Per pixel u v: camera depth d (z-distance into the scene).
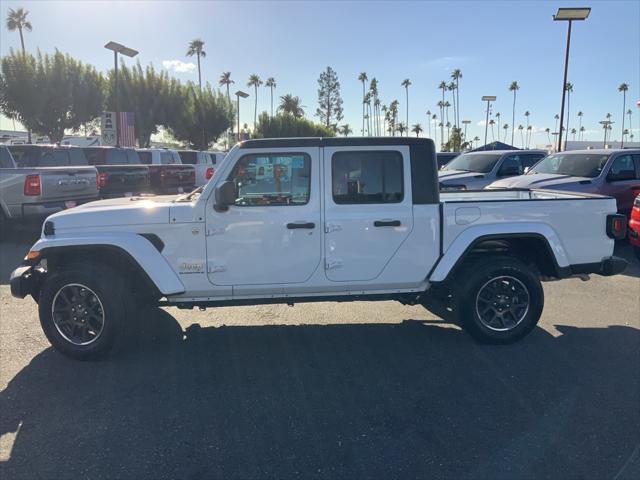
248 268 4.87
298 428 3.63
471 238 5.03
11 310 6.32
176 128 47.25
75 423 3.71
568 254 5.26
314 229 4.88
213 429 3.62
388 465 3.20
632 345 5.17
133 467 3.19
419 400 4.04
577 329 5.65
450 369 4.62
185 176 15.11
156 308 6.44
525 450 3.35
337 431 3.59
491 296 5.15
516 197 5.89
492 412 3.84
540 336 5.45
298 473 3.12
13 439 3.50
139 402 4.02
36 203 10.02
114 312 4.72
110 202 5.27
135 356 4.95
